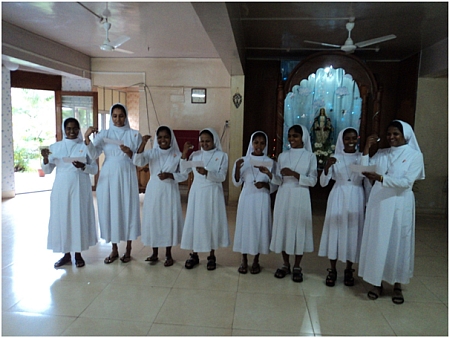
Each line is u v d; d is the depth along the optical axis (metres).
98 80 6.69
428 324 2.33
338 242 2.86
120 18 4.33
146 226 3.22
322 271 3.23
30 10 4.08
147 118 6.68
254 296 2.69
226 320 2.34
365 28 4.33
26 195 6.66
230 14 2.95
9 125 6.32
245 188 3.08
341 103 5.72
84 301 2.58
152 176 3.24
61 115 6.76
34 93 10.62
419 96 5.34
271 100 6.17
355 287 2.88
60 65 5.73
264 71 6.14
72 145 3.21
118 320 2.33
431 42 4.83
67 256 3.31
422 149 5.41
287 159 2.98
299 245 2.92
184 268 3.24
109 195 3.25
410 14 3.78
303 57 6.02
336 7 3.60
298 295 2.72
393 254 2.55
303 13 3.81
